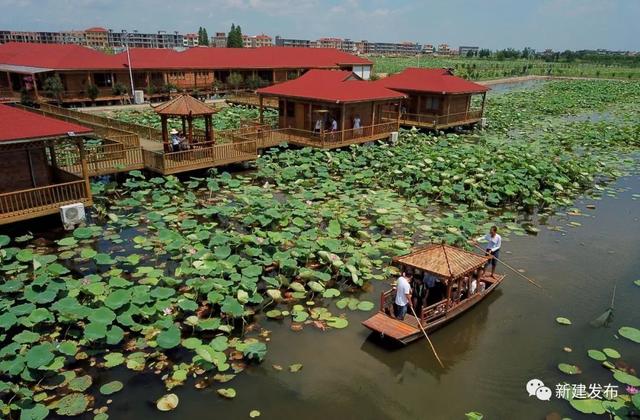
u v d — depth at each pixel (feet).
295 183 73.77
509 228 61.57
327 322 40.47
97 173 70.38
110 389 32.04
